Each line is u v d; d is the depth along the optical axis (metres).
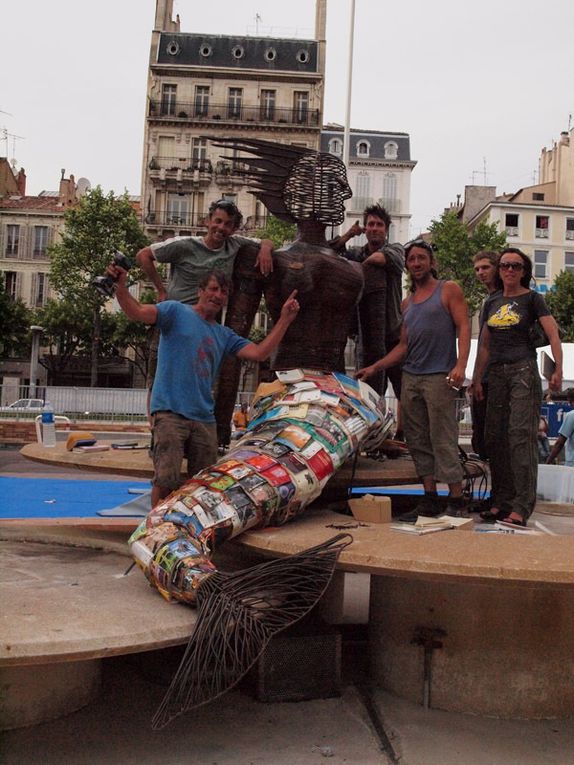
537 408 4.85
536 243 58.31
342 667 4.60
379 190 60.75
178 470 4.40
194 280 5.14
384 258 5.75
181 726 3.70
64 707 3.77
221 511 3.94
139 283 48.03
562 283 49.62
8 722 3.57
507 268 4.95
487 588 3.93
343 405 4.82
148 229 53.38
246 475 4.12
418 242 4.93
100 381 53.41
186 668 3.24
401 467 5.31
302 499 4.28
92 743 3.48
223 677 3.29
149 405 5.18
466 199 65.06
